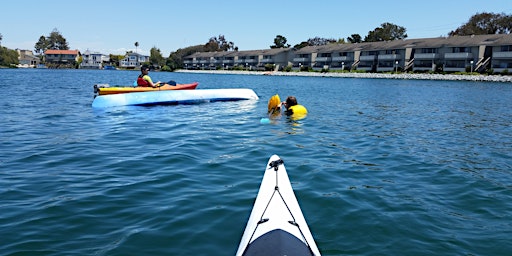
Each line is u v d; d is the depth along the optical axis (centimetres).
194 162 662
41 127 997
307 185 553
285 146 809
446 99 2288
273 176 502
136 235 383
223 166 641
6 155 692
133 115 1238
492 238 394
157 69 12006
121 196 489
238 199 488
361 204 481
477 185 572
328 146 824
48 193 496
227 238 382
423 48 6588
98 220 417
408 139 938
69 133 915
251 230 362
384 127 1123
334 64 8281
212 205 466
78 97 1916
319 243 378
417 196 518
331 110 1554
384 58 7150
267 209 402
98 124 1052
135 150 743
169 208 454
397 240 386
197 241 374
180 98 1590
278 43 11362
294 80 5316
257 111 1380
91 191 506
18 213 430
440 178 606
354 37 9875
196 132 945
